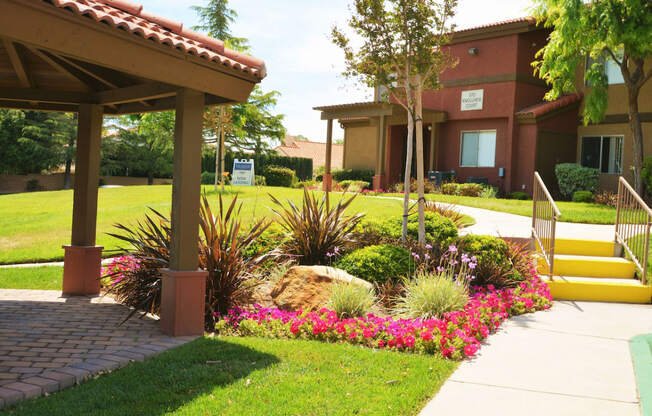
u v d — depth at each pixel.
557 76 17.08
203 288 5.83
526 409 3.91
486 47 20.86
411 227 9.00
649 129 18.70
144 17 5.63
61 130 38.00
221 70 5.65
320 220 8.43
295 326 5.75
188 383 4.19
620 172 19.47
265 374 4.43
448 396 4.13
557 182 20.23
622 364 4.99
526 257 8.59
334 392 4.06
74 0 4.68
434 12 8.65
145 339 5.49
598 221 12.40
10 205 16.78
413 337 5.29
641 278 8.30
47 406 3.72
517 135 20.19
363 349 5.27
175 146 5.74
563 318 6.79
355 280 6.88
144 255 6.87
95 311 6.64
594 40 15.61
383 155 21.69
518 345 5.54
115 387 4.09
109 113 7.97
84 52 4.56
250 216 12.33
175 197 5.73
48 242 11.50
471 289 7.70
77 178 7.59
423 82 8.97
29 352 4.93
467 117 21.38
